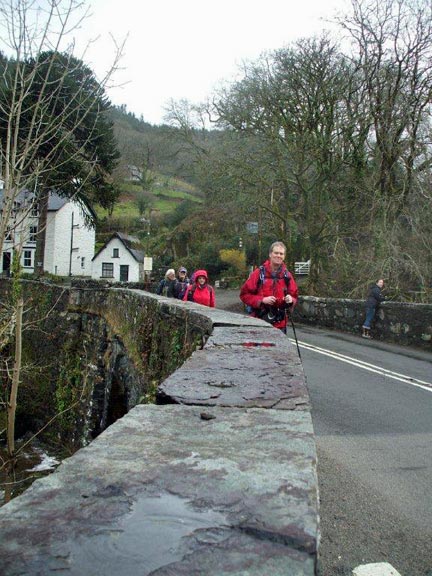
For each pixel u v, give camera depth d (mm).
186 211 58938
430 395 7965
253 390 2506
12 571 914
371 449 5285
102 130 15812
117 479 1313
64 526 1070
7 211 8188
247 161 23422
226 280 43031
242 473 1379
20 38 7840
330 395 7852
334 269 23219
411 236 19234
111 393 11852
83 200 28188
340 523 3629
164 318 7051
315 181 23281
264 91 22750
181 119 24859
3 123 9094
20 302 9875
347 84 22047
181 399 2311
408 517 3736
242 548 1017
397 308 14797
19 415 16406
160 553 988
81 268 53438
